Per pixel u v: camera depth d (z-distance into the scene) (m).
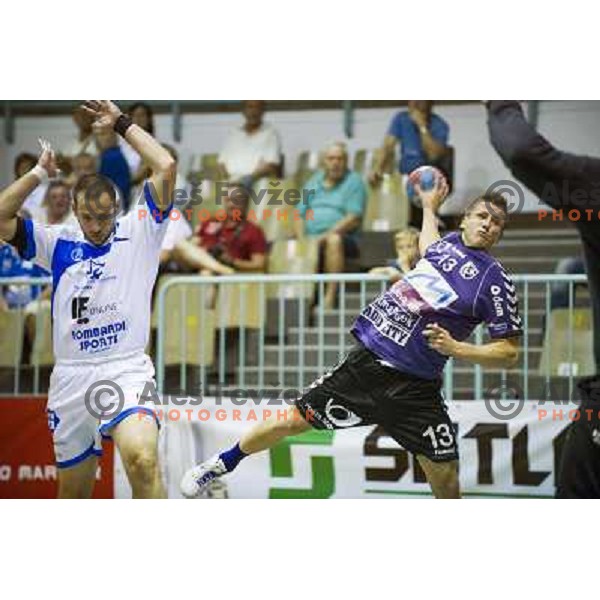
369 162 23.55
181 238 19.25
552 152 10.66
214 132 24.52
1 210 11.77
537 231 22.39
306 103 24.05
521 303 19.67
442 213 22.58
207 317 18.55
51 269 12.17
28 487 16.75
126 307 11.96
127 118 12.12
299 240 20.44
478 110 23.02
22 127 25.00
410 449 12.54
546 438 15.31
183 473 16.08
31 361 18.91
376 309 12.48
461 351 11.78
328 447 15.83
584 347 16.64
